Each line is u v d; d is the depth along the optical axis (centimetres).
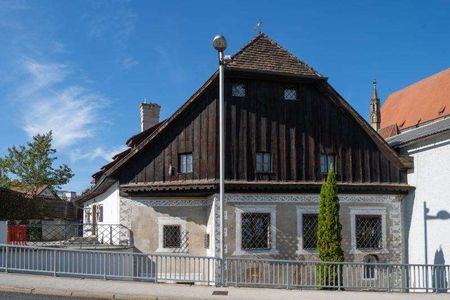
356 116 2150
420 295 1470
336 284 1585
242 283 1523
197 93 2019
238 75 2045
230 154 2005
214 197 1952
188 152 2020
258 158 2033
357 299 1349
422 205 2100
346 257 2072
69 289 1289
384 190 2144
